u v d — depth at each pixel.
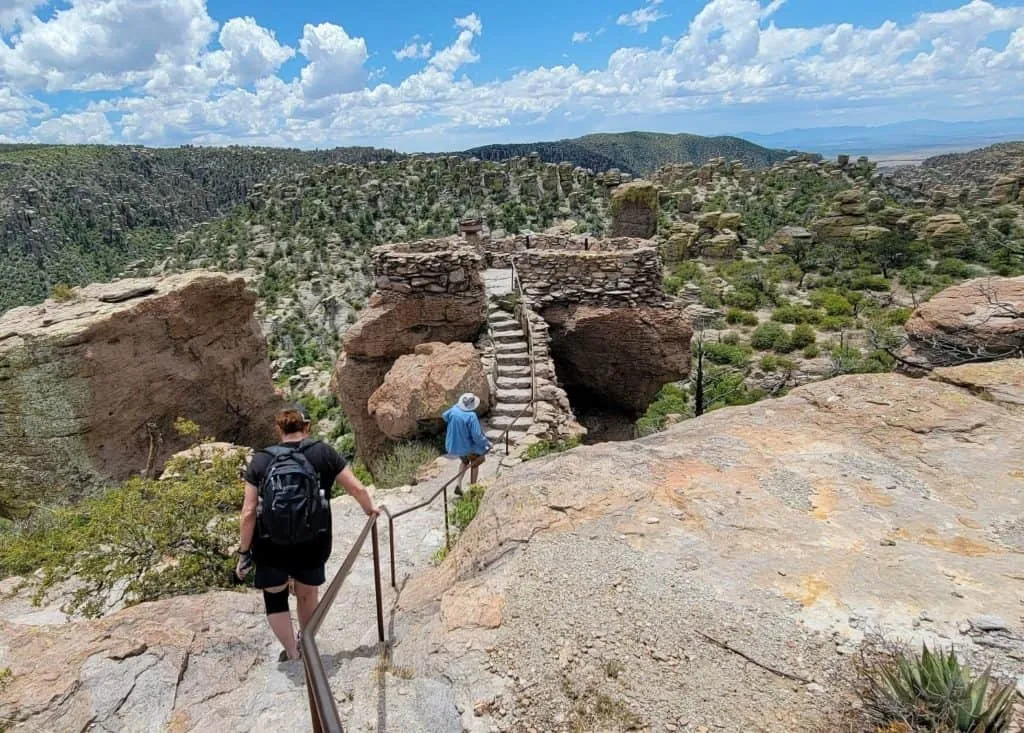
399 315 13.75
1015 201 82.81
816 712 2.68
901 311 47.78
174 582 5.51
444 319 13.79
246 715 3.37
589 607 3.56
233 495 6.06
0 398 11.20
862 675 2.81
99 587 5.50
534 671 3.20
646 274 14.55
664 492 4.67
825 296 55.97
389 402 10.85
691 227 77.81
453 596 3.91
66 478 11.50
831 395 6.17
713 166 119.38
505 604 3.72
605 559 3.96
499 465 9.11
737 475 4.84
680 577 3.68
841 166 112.19
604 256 14.53
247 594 4.75
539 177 103.38
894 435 5.23
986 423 5.22
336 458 3.87
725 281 64.38
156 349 13.02
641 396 15.91
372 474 12.29
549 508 4.62
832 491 4.48
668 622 3.34
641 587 3.64
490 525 4.71
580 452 5.64
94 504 6.37
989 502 4.16
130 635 4.02
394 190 102.00
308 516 3.49
